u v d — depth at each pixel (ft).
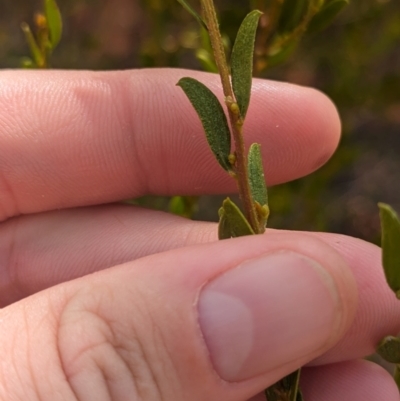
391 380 0.39
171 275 0.31
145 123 0.40
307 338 0.30
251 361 0.31
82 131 0.40
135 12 0.71
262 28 0.38
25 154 0.40
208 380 0.31
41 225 0.42
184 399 0.31
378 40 0.58
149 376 0.31
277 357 0.31
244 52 0.27
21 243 0.42
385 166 0.69
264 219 0.29
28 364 0.31
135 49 0.70
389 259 0.26
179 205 0.45
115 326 0.31
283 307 0.30
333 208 0.66
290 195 0.54
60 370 0.31
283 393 0.32
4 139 0.40
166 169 0.42
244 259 0.30
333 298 0.30
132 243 0.41
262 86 0.40
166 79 0.40
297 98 0.40
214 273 0.31
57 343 0.31
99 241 0.41
